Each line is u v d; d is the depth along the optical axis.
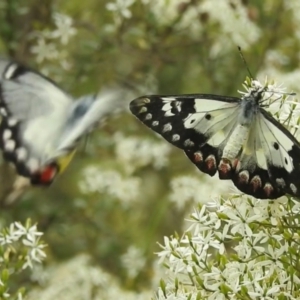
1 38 1.58
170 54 1.63
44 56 1.58
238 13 1.62
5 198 1.56
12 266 1.41
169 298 1.34
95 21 1.61
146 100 1.34
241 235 1.34
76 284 1.55
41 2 1.59
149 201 1.64
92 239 1.59
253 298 1.34
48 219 1.58
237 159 1.33
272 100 1.35
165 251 1.35
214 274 1.34
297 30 1.68
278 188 1.33
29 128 1.36
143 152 1.64
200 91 1.65
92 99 1.36
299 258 1.34
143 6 1.60
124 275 1.59
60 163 1.36
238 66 1.64
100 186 1.60
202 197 1.58
